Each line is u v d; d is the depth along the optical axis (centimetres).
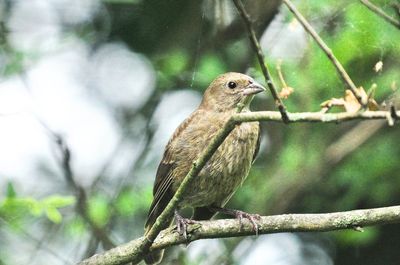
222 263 1341
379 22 1185
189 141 1038
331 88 1240
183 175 1036
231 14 1373
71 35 1391
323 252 1490
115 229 1351
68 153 1256
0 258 1252
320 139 1412
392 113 663
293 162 1394
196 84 1405
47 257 1286
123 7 1393
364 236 1391
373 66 1214
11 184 991
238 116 733
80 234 1279
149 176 1399
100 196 1350
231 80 1080
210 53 1386
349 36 1204
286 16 1227
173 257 1331
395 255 1511
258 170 1420
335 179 1401
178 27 1397
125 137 1466
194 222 896
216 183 1011
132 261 870
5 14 1389
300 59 1262
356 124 1438
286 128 1420
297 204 1426
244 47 1372
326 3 1176
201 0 1377
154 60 1427
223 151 999
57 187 1405
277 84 1263
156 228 832
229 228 887
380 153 1391
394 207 855
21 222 1176
